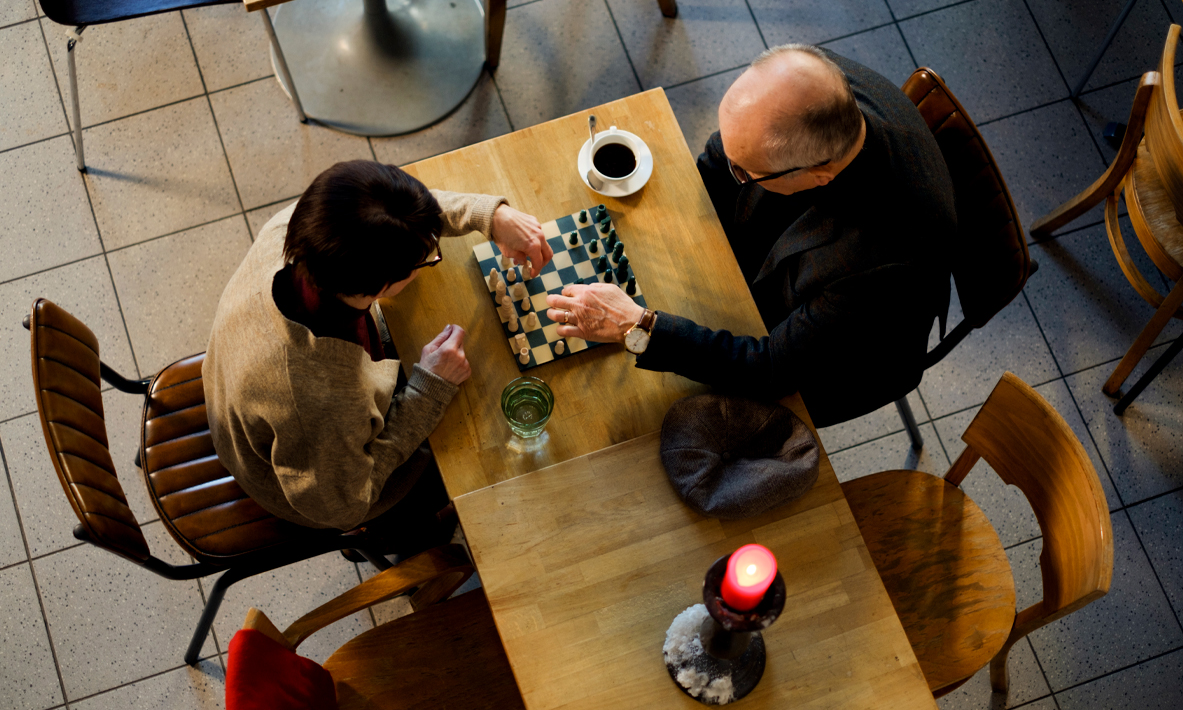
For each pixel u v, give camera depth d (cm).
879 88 176
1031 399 177
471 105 304
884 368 194
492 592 158
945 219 170
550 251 180
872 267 167
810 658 157
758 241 207
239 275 156
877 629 159
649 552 162
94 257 279
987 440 191
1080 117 309
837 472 269
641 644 156
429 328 178
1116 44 317
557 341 177
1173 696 246
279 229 158
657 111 198
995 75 314
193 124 295
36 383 169
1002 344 282
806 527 165
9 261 278
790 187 168
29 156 288
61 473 166
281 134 296
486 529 162
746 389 174
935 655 191
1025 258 184
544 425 171
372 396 154
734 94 159
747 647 152
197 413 206
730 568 122
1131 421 274
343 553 244
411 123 300
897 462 271
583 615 158
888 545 201
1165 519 264
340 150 296
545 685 153
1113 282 289
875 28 319
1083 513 170
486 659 188
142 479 258
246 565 197
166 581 248
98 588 247
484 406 173
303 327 142
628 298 171
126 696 239
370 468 161
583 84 309
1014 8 322
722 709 153
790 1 321
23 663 240
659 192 191
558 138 194
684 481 164
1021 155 304
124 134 293
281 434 150
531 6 316
